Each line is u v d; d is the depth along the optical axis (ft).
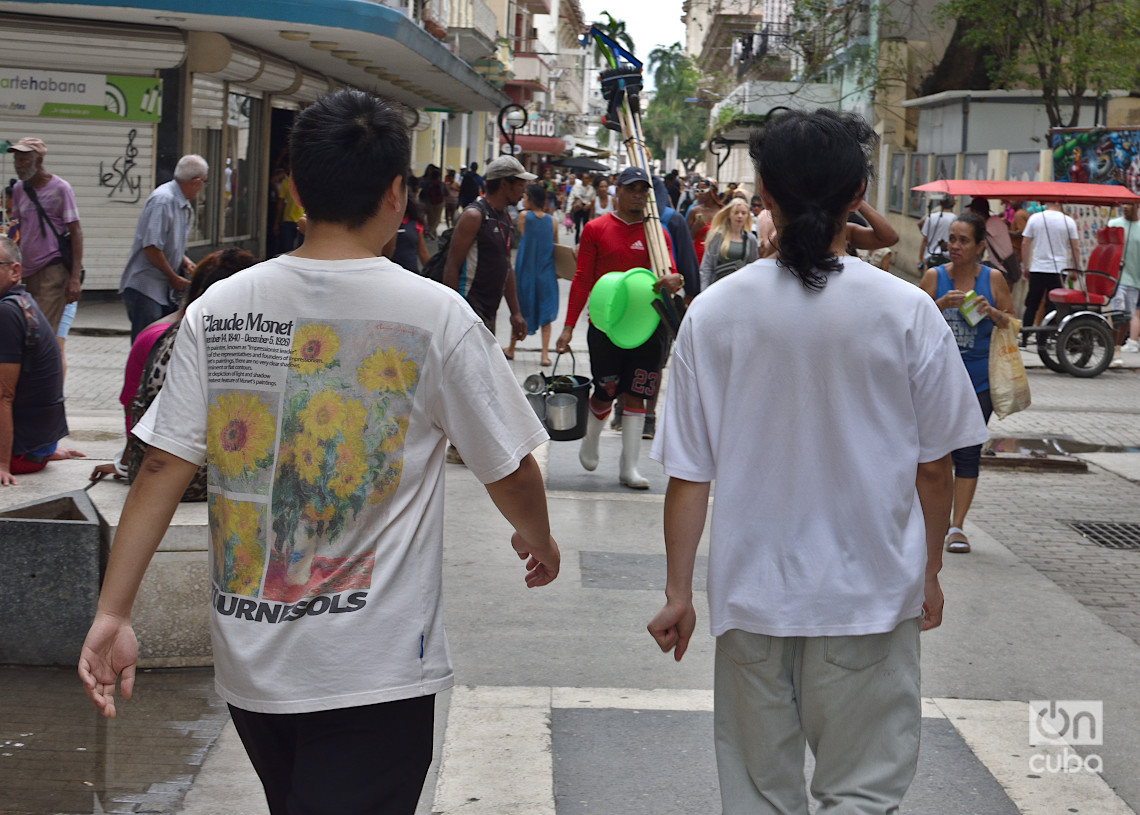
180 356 7.59
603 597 17.89
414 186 68.49
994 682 15.05
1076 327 44.75
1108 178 60.75
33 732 12.85
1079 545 22.15
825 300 7.89
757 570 8.06
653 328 23.54
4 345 16.66
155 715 13.42
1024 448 31.14
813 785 8.37
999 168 69.15
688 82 331.77
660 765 12.46
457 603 17.39
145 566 7.55
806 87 106.93
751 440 8.05
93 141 53.31
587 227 25.14
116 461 16.88
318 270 7.41
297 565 7.20
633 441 24.75
